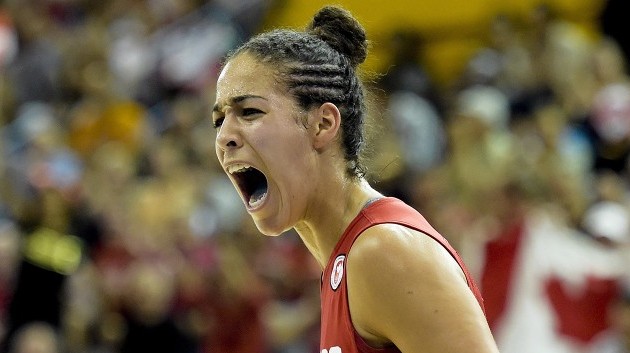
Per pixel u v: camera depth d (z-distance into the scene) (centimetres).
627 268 1812
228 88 705
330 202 716
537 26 2494
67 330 1827
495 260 1869
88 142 2428
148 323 1800
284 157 695
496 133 2211
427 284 642
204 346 1841
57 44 2736
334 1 2625
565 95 2386
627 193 2131
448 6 2667
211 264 1955
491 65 2511
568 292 1834
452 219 1966
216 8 2880
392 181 2017
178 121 2411
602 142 2269
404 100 2430
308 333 1866
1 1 2859
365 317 662
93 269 1895
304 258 1953
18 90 2656
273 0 2747
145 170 2262
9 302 1822
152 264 1902
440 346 632
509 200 1891
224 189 2262
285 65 699
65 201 1942
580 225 1886
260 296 1869
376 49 2594
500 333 1847
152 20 2902
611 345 1806
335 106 704
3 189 2180
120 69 2736
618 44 2630
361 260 662
